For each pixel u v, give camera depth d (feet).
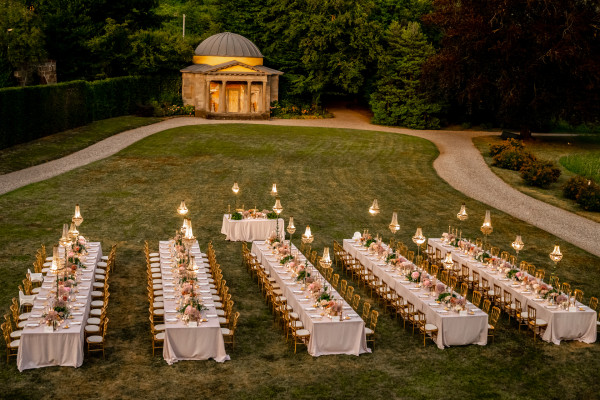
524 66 159.74
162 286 66.59
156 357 55.26
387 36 220.02
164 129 176.96
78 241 73.56
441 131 205.98
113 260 77.36
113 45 204.85
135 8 219.82
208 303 60.64
